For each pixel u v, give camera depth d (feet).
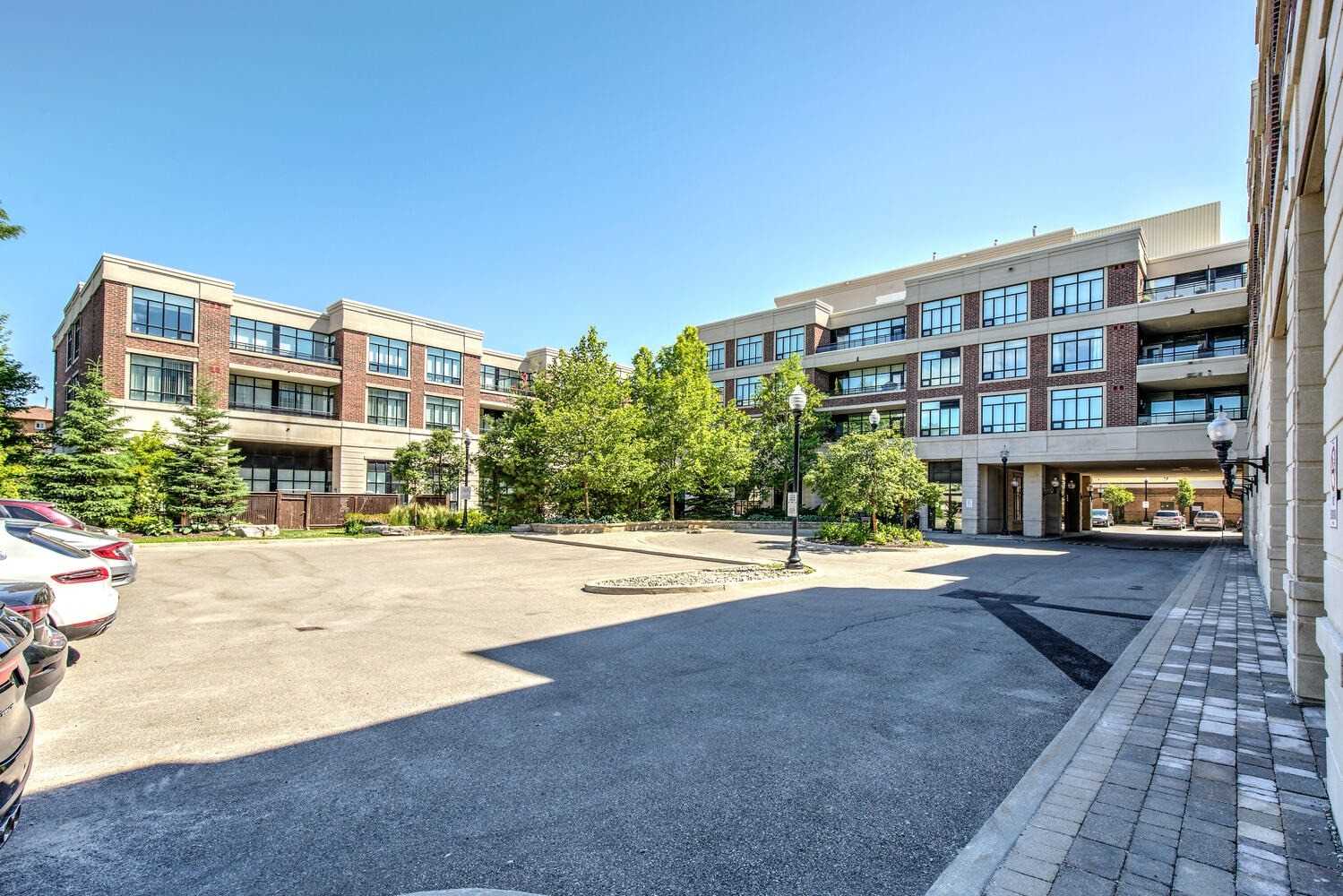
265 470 113.70
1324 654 12.55
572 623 30.30
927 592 40.65
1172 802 12.46
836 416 132.98
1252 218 47.37
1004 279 107.04
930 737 16.25
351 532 87.15
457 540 78.13
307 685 20.26
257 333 112.27
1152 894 9.46
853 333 132.26
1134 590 42.57
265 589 39.70
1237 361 85.30
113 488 69.56
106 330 92.12
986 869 10.19
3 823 9.28
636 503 102.58
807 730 16.65
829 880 10.09
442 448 109.50
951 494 112.98
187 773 13.93
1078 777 13.62
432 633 27.81
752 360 142.51
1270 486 33.24
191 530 77.77
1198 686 20.33
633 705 18.57
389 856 10.74
